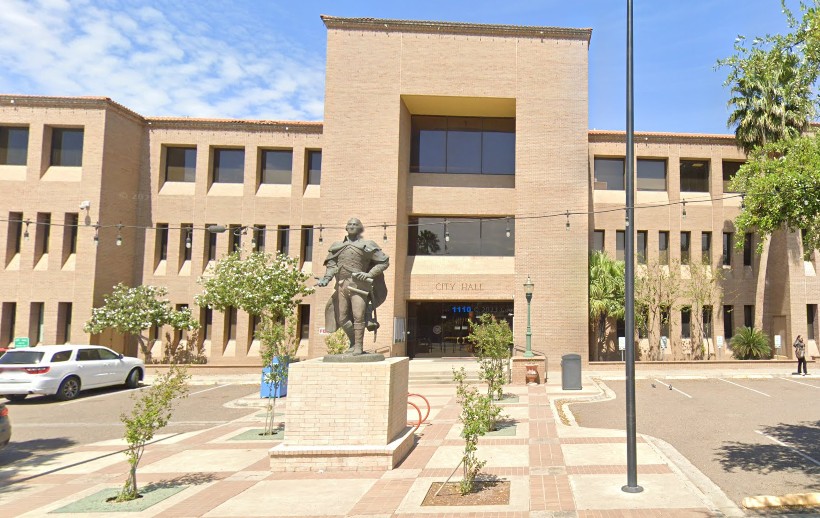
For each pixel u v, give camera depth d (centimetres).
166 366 2234
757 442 1028
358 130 2414
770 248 2594
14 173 2423
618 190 2644
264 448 1019
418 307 2609
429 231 2594
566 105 2427
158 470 863
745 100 2402
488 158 2644
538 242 2362
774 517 612
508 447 979
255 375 2234
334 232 2383
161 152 2623
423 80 2428
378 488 736
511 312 2564
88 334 2305
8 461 968
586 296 2325
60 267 2353
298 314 2552
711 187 2619
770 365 2277
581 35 2458
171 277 2553
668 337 2534
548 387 1859
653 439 1039
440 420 1266
